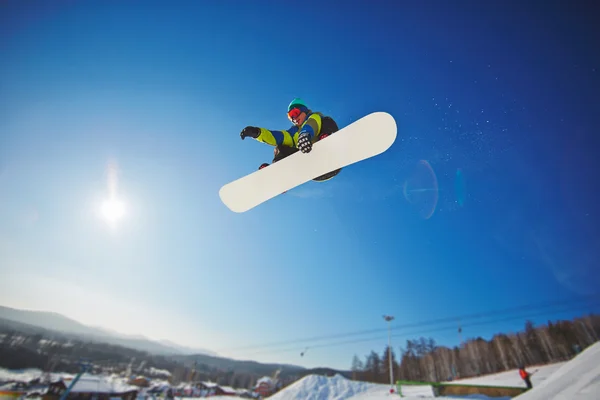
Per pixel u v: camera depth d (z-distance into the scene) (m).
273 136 2.13
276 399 40.94
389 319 37.97
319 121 2.01
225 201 2.67
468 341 53.94
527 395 7.88
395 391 30.64
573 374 7.15
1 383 36.78
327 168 2.15
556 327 46.53
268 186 2.45
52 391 34.47
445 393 22.25
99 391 36.47
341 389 39.56
